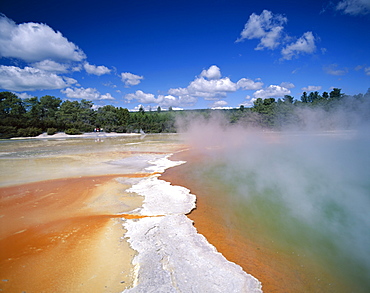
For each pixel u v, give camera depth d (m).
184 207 7.24
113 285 3.85
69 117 46.84
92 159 15.17
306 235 5.81
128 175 11.11
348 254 5.05
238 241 5.45
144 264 4.38
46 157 15.94
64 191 8.78
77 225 6.08
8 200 7.88
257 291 3.73
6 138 32.62
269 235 5.78
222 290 3.70
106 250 4.90
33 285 3.88
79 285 3.87
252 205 7.68
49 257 4.68
